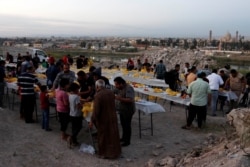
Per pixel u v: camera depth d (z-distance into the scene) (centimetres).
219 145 848
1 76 1301
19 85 1142
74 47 12631
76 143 948
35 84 1252
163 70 1984
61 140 986
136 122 1256
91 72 1077
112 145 882
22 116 1193
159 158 890
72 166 816
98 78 998
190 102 1177
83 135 1044
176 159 830
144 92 1405
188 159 796
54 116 1223
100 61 4103
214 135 1056
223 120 1298
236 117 812
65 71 1109
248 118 780
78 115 932
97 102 873
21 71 1412
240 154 629
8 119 1159
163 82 1708
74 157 870
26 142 947
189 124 1177
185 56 3816
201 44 15275
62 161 841
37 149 905
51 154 879
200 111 1160
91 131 1005
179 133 1129
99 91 883
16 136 991
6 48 3859
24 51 3528
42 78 1471
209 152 805
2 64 1309
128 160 871
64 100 962
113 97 891
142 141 1034
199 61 3628
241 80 1456
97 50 11256
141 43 14562
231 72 1473
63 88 968
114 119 888
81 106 936
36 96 1220
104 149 882
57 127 1119
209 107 1532
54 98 1070
